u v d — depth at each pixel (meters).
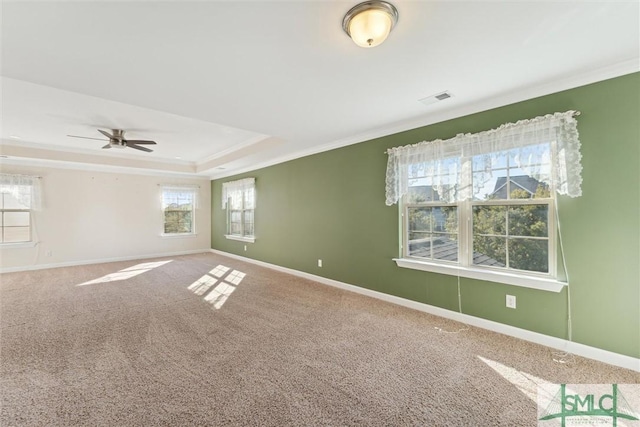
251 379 1.97
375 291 3.76
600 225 2.15
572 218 2.27
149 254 6.93
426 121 3.16
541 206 2.46
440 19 1.55
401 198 3.49
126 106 3.22
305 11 1.49
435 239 3.19
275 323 2.93
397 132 3.47
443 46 1.81
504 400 1.75
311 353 2.32
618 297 2.09
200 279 4.77
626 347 2.06
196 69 2.09
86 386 1.87
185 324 2.90
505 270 2.66
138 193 6.77
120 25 1.58
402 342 2.50
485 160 2.68
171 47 1.80
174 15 1.50
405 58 1.95
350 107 2.83
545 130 2.32
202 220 7.81
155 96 2.57
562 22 1.58
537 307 2.46
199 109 2.89
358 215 3.97
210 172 7.02
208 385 1.90
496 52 1.88
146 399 1.75
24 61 1.95
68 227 5.87
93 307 3.38
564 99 2.29
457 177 2.88
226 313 3.21
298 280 4.72
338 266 4.28
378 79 2.26
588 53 1.90
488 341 2.51
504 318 2.65
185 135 4.52
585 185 2.21
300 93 2.52
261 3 1.42
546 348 2.37
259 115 3.07
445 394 1.81
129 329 2.77
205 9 1.46
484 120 2.73
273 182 5.57
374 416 1.62
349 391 1.84
